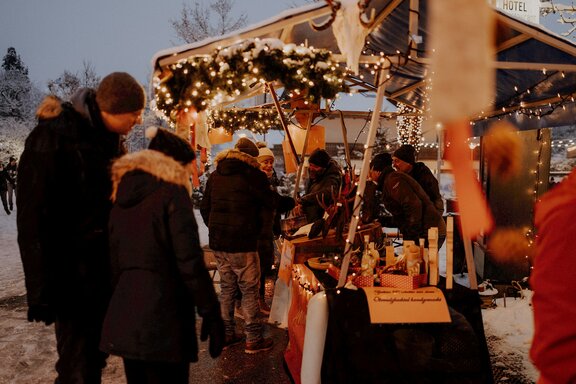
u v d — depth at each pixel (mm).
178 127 3293
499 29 3328
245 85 3131
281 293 4441
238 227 3982
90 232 2533
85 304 2533
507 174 5398
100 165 2555
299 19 3000
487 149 5508
